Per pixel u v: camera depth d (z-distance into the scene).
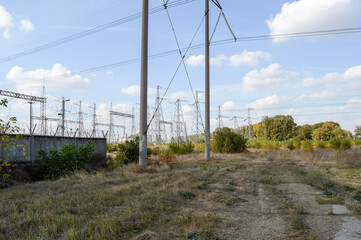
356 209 6.00
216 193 7.71
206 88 21.31
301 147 32.16
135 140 18.17
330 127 60.78
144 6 15.08
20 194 7.52
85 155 13.63
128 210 5.68
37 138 13.09
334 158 19.91
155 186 8.65
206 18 21.83
